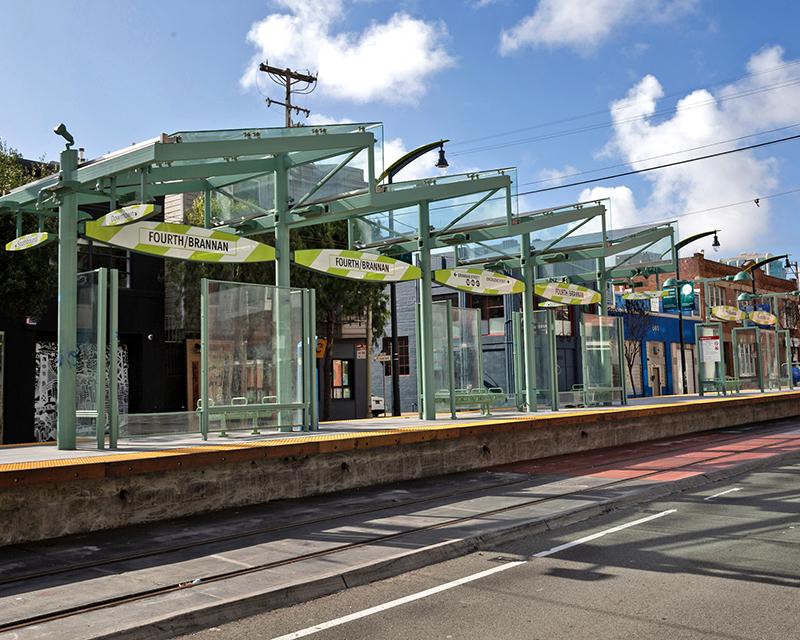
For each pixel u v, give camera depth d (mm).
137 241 12344
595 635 5582
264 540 8977
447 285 18984
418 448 14570
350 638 5719
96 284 12039
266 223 15914
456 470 15383
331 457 12953
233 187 16828
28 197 13148
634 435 21547
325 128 14508
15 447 12750
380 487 13375
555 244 23266
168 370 23359
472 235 18594
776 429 24641
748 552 7938
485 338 35969
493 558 8125
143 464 10273
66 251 12086
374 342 29391
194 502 10953
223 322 13422
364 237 20359
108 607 6309
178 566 7703
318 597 6875
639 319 40688
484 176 18453
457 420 18094
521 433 17297
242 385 13648
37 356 20938
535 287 22141
